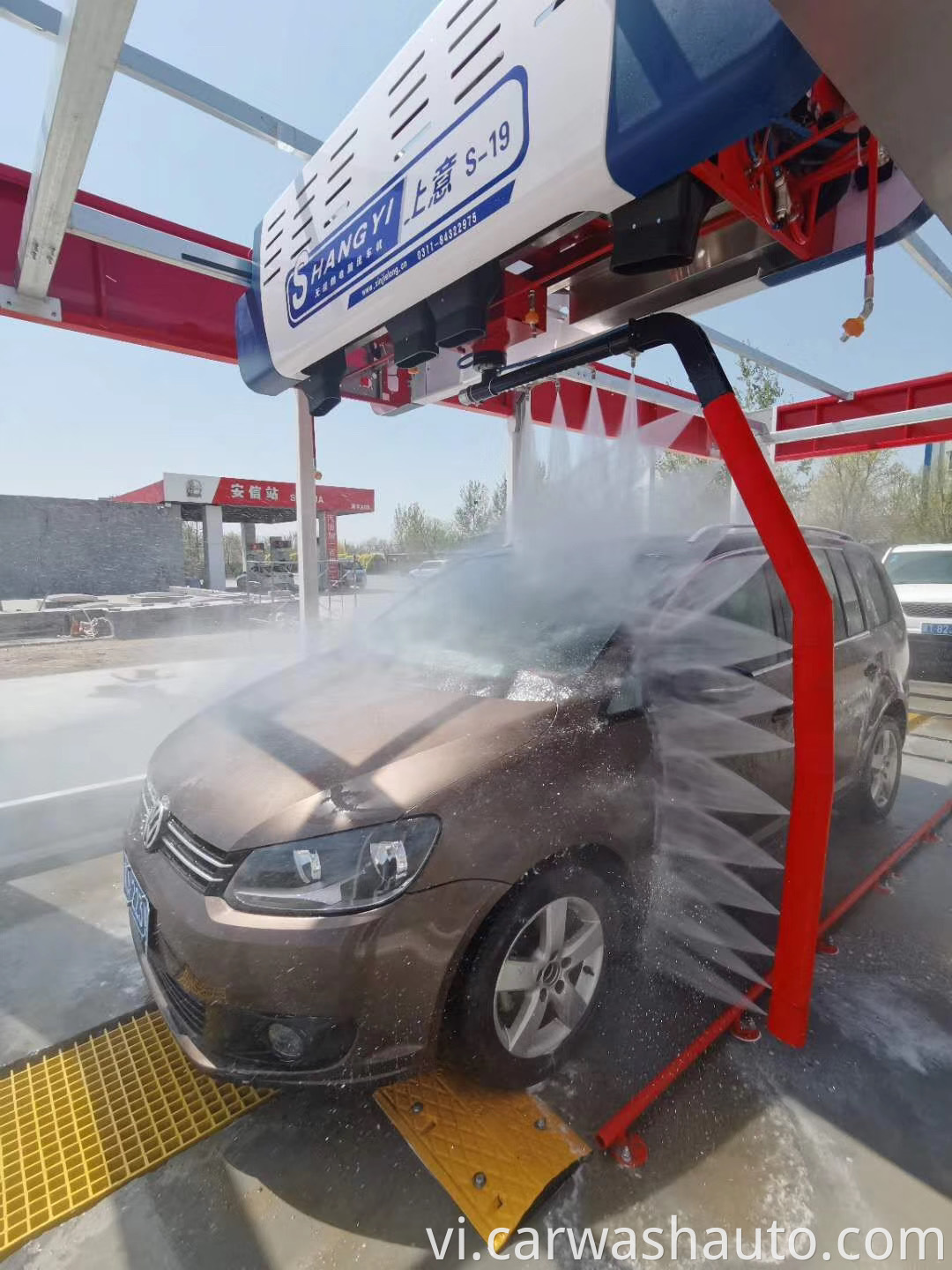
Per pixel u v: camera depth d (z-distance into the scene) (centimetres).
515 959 177
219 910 159
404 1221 151
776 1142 170
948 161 112
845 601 325
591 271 255
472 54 179
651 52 141
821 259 218
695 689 230
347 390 414
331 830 161
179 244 312
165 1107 183
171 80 231
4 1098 187
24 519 1956
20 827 369
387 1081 158
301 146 270
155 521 2173
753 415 663
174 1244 148
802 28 88
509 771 177
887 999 225
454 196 190
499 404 494
